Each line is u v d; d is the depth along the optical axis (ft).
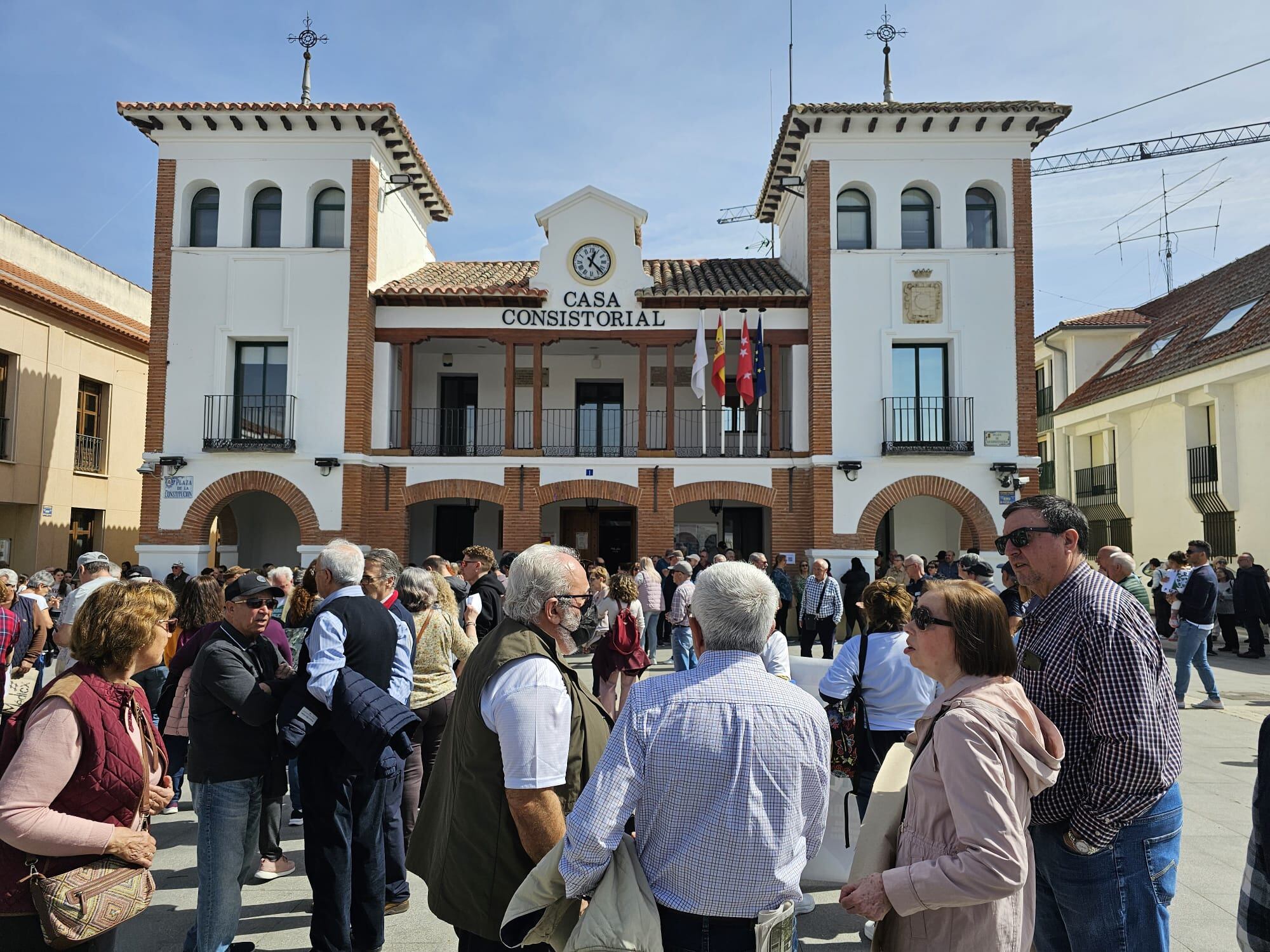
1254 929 8.68
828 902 16.93
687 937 8.18
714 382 61.21
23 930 9.61
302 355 59.88
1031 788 8.20
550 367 70.54
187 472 59.36
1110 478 82.94
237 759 13.66
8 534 66.03
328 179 60.75
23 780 9.53
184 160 60.95
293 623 20.98
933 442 59.16
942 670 9.03
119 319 79.25
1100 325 91.91
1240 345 61.87
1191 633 35.47
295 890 17.87
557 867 8.64
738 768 8.21
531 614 10.57
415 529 70.74
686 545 71.56
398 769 14.57
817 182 61.26
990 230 61.87
